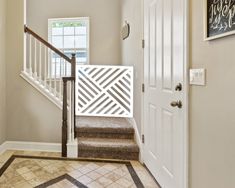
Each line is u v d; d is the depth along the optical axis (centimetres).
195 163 175
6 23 365
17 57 367
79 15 525
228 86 136
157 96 259
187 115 185
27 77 365
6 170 286
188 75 183
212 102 152
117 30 525
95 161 321
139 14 329
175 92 210
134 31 366
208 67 156
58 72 487
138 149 326
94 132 363
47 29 528
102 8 523
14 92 369
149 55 288
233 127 131
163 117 242
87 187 247
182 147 194
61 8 525
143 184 255
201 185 167
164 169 238
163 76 242
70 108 342
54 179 264
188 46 183
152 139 277
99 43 527
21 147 370
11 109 369
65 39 542
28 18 527
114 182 260
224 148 140
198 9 168
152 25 276
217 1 143
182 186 195
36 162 314
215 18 145
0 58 349
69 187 246
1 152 352
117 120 416
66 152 335
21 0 365
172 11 216
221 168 143
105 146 329
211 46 152
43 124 368
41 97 367
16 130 370
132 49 385
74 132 348
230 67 133
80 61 539
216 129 148
